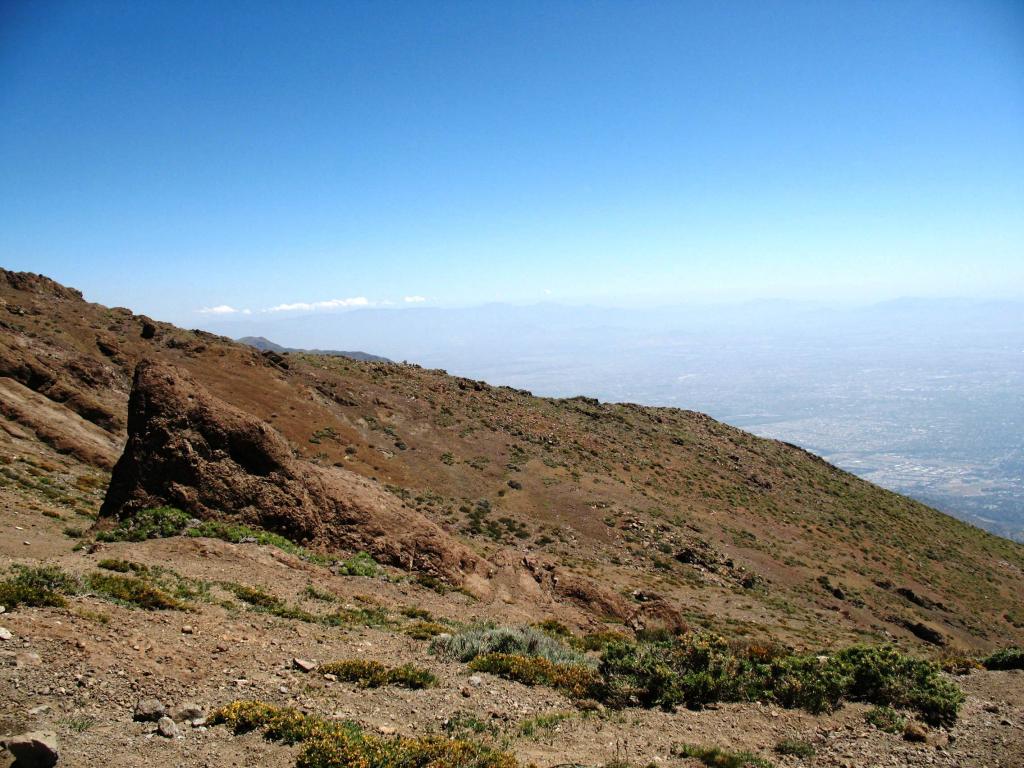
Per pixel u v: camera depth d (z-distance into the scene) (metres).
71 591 11.12
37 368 40.66
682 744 9.07
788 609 40.19
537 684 11.45
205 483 19.88
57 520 21.78
